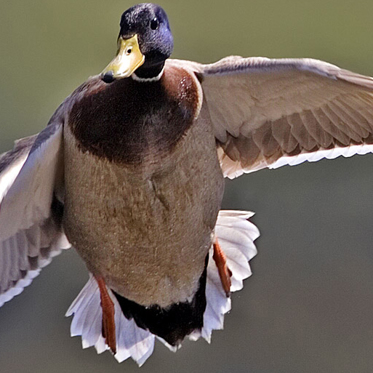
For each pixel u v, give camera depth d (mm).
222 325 9125
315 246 13000
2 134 14023
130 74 7402
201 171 8078
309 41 15133
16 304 12555
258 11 15125
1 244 8711
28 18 14766
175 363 12422
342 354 12414
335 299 12711
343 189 13359
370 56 15102
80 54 14648
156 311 9016
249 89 8258
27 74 14469
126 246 8312
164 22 7719
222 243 9531
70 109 7992
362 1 15648
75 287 12648
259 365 12383
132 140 7781
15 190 8133
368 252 13016
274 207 13219
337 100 8312
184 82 7895
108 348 9305
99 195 8023
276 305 12703
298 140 8797
